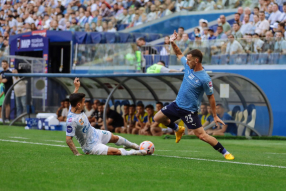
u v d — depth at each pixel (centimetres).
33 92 4012
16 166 1402
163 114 1809
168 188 1121
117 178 1238
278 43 3647
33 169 1350
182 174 1341
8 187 1086
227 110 3184
